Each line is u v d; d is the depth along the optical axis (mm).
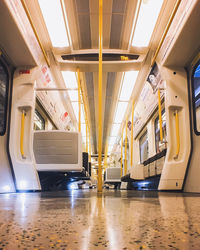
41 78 5887
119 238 491
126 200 1934
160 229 598
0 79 4535
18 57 4750
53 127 9273
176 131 4789
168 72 5062
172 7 4430
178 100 4914
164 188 4598
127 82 7859
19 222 720
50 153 4492
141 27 5078
